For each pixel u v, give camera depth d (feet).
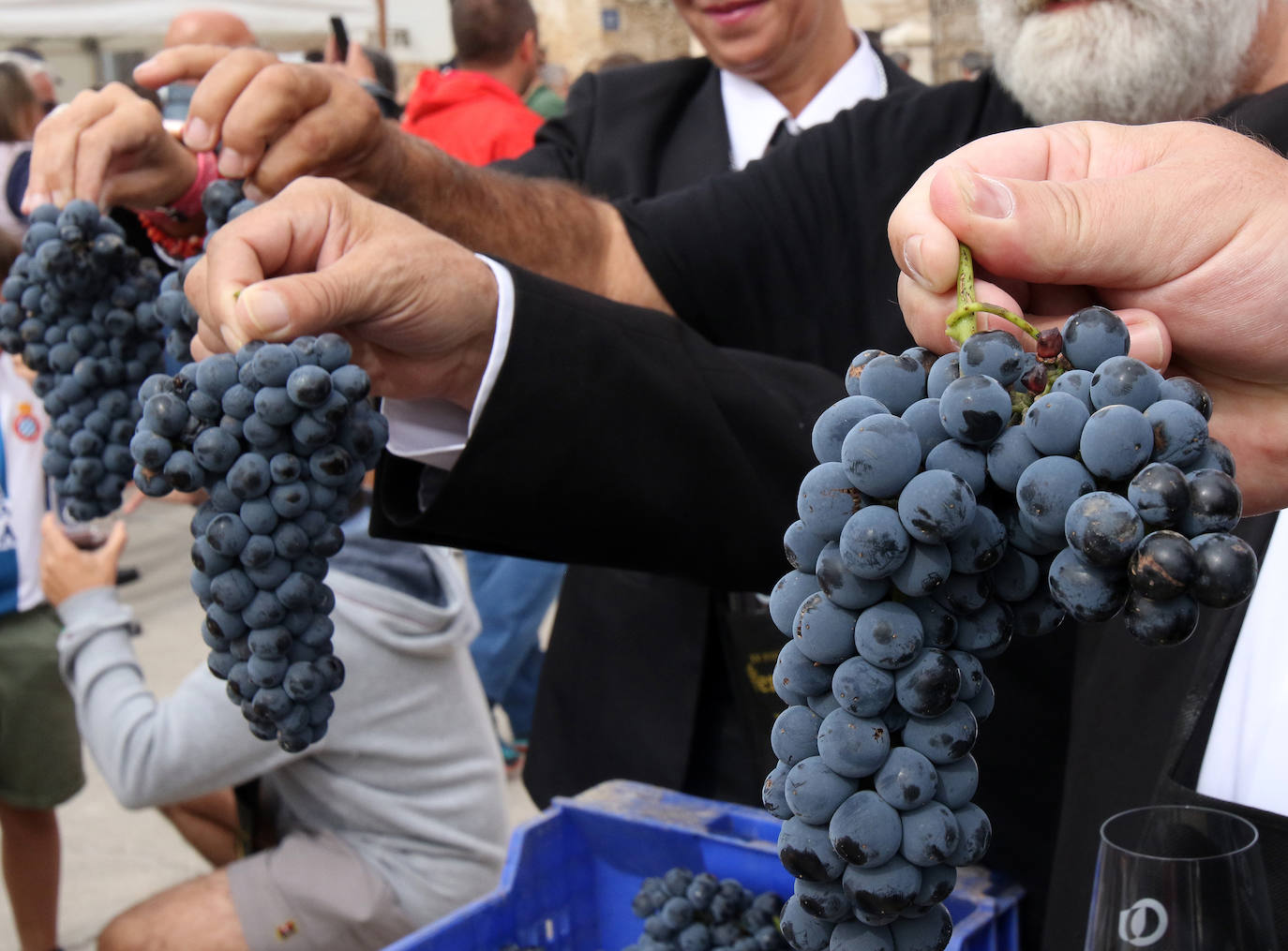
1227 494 1.78
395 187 4.67
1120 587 1.87
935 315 2.52
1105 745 3.64
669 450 3.96
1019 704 4.61
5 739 9.00
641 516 4.04
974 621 2.04
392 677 6.39
